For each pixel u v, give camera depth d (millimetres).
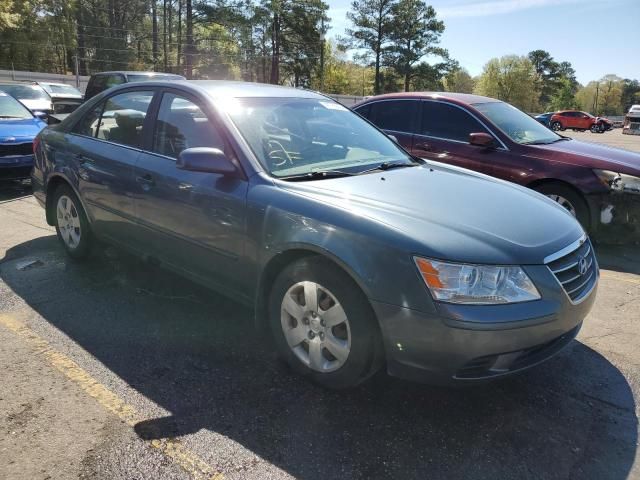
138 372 3133
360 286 2633
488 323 2445
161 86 3973
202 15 53000
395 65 65125
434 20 65062
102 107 4504
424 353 2537
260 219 3059
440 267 2482
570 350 3572
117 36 55656
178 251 3660
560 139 6684
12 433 2576
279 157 3369
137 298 4145
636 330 3902
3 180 7715
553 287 2617
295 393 2957
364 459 2467
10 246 5332
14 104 8914
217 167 3164
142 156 3893
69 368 3156
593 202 5707
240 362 3266
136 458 2428
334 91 75188
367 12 64688
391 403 2893
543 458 2518
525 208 3111
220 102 3572
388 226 2645
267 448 2518
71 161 4562
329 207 2842
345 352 2781
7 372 3096
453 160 6547
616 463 2498
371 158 3783
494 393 3027
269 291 3182
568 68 118125
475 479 2371
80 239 4699
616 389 3111
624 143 26594
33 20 46781
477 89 90188
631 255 5848
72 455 2439
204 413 2766
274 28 59625
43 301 4062
